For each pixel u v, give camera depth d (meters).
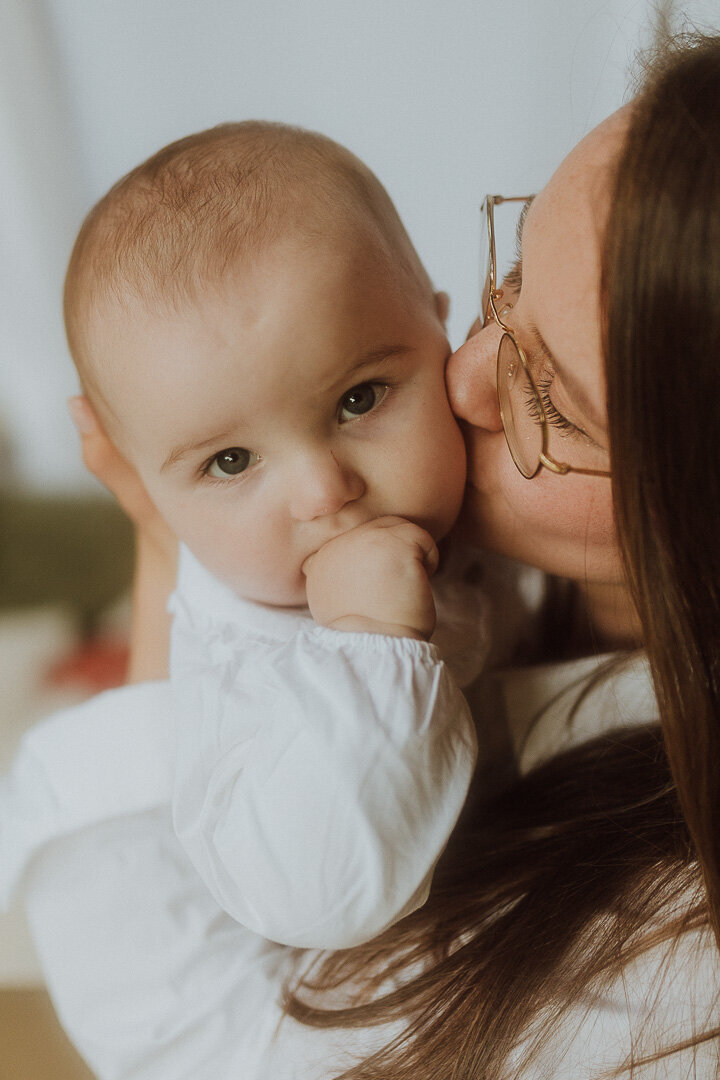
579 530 0.73
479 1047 0.67
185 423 0.77
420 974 0.73
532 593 0.99
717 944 0.61
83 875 0.85
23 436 2.92
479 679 0.92
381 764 0.65
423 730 0.67
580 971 0.68
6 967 1.41
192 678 0.79
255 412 0.76
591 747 0.83
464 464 0.81
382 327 0.78
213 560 0.84
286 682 0.69
